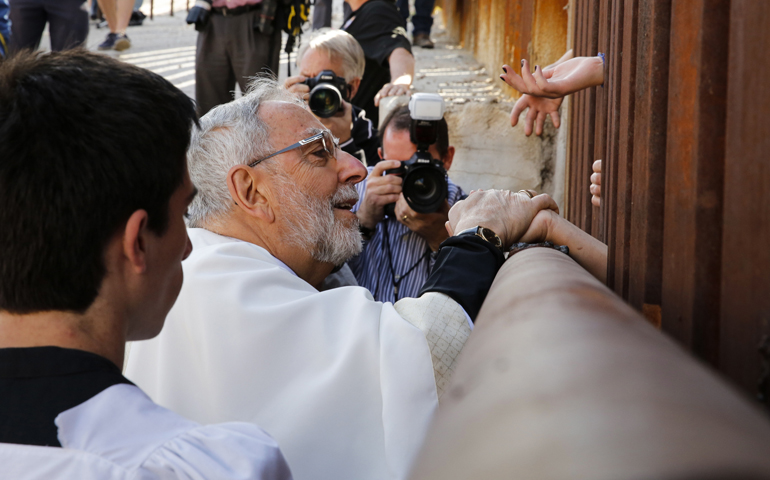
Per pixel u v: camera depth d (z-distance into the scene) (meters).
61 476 0.61
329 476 1.11
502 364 0.29
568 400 0.22
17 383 0.67
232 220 1.64
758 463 0.17
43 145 0.67
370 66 4.16
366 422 1.14
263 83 1.82
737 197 0.65
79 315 0.71
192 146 1.64
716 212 0.73
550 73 1.66
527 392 0.24
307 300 1.26
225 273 1.33
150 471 0.62
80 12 4.79
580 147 2.35
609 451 0.18
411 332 1.18
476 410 0.25
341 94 2.96
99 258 0.71
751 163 0.61
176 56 6.25
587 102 2.15
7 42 4.34
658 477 0.16
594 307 0.35
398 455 1.08
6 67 0.71
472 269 1.35
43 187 0.67
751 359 0.61
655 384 0.22
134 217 0.72
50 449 0.63
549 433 0.20
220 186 1.62
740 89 0.64
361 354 1.17
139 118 0.72
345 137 2.99
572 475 0.17
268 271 1.36
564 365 0.25
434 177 2.19
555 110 1.81
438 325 1.21
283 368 1.20
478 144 3.92
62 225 0.68
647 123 0.97
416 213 2.22
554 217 1.53
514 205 1.54
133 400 0.68
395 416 1.10
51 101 0.68
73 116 0.69
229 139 1.61
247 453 0.68
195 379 1.24
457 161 3.96
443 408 0.30
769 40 0.58
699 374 0.25
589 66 1.59
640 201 1.02
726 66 0.70
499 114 3.87
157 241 0.77
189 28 7.25
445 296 1.28
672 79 0.85
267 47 4.10
